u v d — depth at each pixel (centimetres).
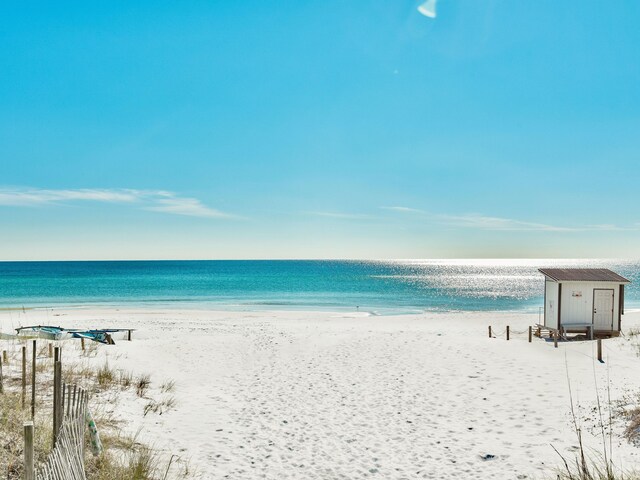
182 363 1931
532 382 1505
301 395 1446
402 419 1209
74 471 623
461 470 888
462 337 2445
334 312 4866
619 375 1496
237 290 8075
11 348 1939
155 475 823
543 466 884
